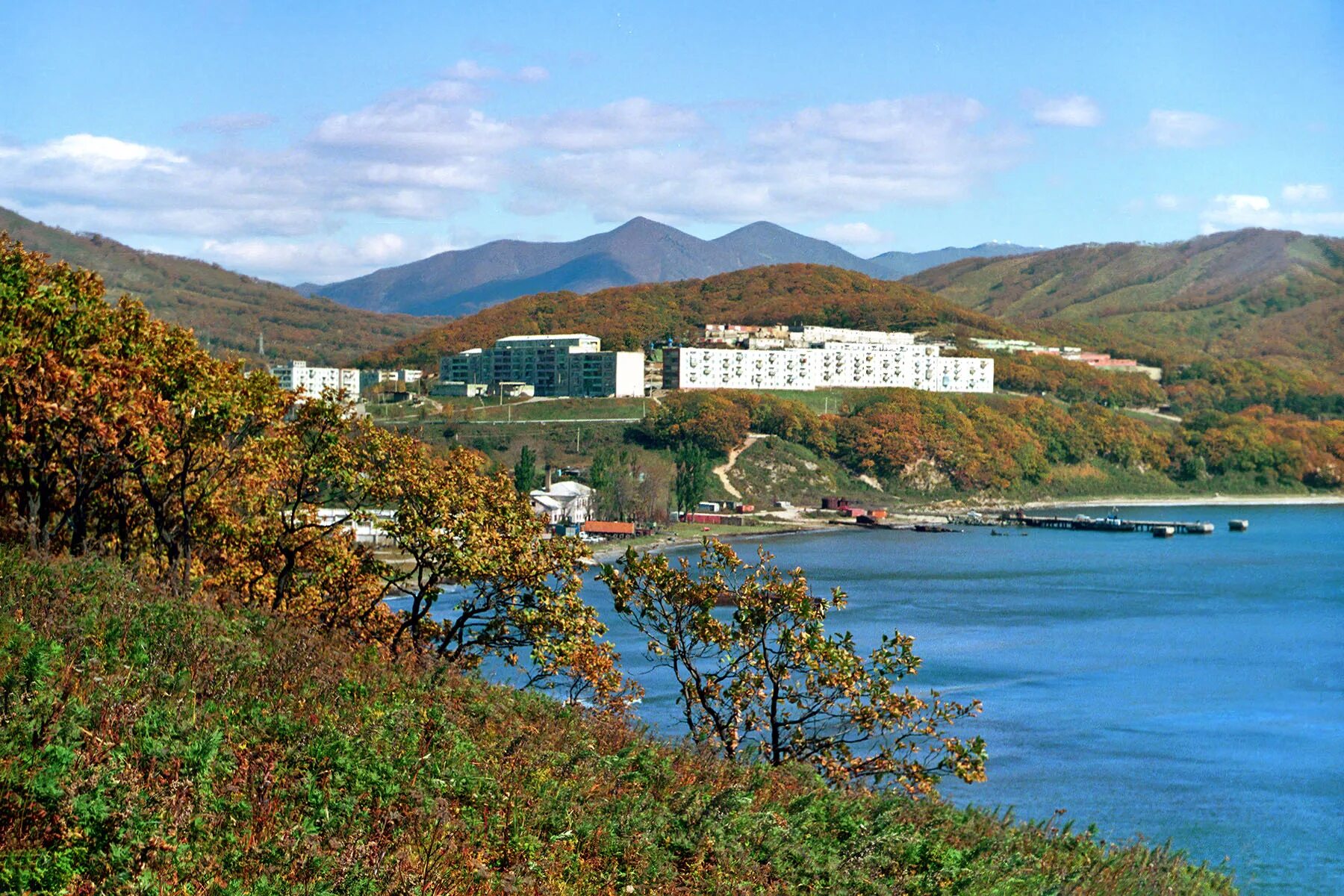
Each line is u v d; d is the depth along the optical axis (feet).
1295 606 506.48
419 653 116.57
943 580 588.09
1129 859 97.30
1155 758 261.24
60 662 64.44
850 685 135.95
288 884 50.03
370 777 62.44
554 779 73.61
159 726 59.82
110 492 156.46
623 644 358.43
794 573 139.85
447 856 56.75
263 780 59.06
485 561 151.84
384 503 159.12
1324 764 259.19
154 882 46.68
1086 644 400.88
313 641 92.22
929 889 73.97
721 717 143.23
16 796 49.39
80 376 132.77
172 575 125.59
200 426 145.18
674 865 66.90
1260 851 201.67
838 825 83.51
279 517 158.51
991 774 244.63
